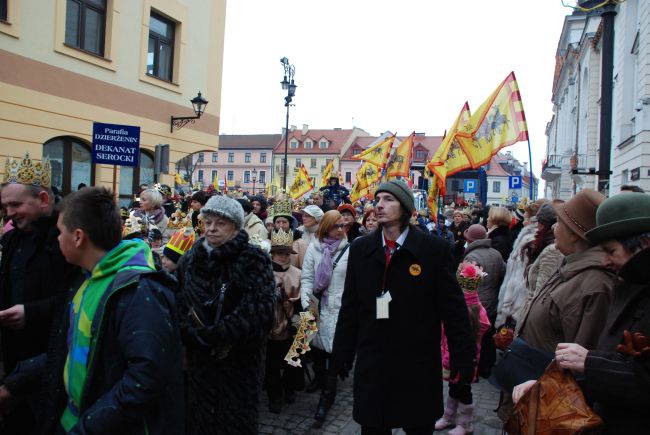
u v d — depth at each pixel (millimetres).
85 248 2105
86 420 1843
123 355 1980
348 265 3256
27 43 9992
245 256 3082
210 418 2928
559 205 2936
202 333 2875
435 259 3018
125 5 12328
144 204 6156
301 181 16422
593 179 27547
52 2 10453
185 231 3883
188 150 14859
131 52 12578
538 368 2600
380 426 2959
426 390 2973
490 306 5777
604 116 6562
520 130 7836
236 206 3135
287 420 4629
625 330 1936
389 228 3113
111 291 1988
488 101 8070
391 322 2992
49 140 10789
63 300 2361
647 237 1996
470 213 13492
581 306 2607
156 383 1896
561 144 44969
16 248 3072
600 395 1921
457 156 8281
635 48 15602
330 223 5035
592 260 2688
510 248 6727
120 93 12297
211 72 15797
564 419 1979
